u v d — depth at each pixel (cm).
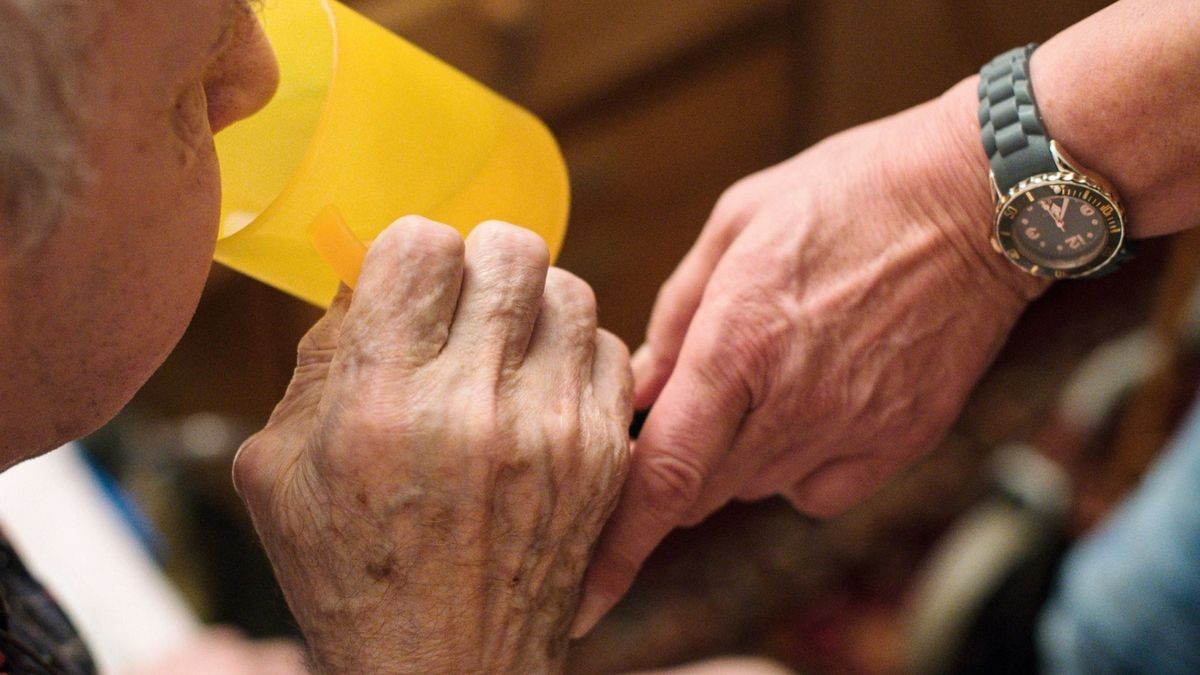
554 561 70
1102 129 72
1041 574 106
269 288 115
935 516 156
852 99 146
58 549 88
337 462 67
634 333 153
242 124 67
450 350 67
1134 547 94
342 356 67
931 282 76
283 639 93
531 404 68
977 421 165
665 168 142
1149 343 108
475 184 72
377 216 69
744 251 77
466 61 113
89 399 64
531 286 68
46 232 60
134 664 85
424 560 68
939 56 143
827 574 154
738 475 78
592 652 147
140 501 97
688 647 148
